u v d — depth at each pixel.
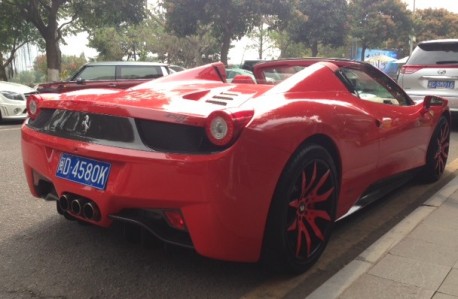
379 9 33.22
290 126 2.81
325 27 28.95
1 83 11.56
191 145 2.63
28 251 3.43
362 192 3.84
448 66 8.55
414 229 3.79
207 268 3.21
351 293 2.80
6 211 4.25
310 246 3.15
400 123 4.25
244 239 2.69
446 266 3.13
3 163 6.25
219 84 3.75
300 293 2.90
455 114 9.04
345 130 3.34
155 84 3.87
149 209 2.72
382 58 35.84
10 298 2.80
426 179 5.38
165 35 42.56
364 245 3.66
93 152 2.86
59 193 3.10
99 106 2.94
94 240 3.64
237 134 2.55
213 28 22.95
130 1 17.59
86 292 2.88
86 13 18.22
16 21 18.19
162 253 3.43
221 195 2.54
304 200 3.04
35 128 3.39
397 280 2.95
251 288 2.95
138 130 2.78
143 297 2.83
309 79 3.41
